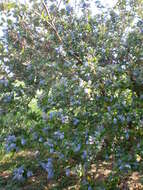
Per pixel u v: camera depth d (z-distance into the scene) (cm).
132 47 275
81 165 239
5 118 256
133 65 260
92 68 237
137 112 230
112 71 235
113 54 293
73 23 327
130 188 303
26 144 223
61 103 239
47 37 304
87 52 300
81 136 221
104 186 237
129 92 240
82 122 233
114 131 232
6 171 394
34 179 372
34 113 237
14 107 261
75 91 227
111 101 232
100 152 260
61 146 214
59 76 267
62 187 344
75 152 221
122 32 323
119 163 232
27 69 289
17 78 298
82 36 315
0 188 359
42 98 243
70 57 296
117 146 246
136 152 233
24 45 322
